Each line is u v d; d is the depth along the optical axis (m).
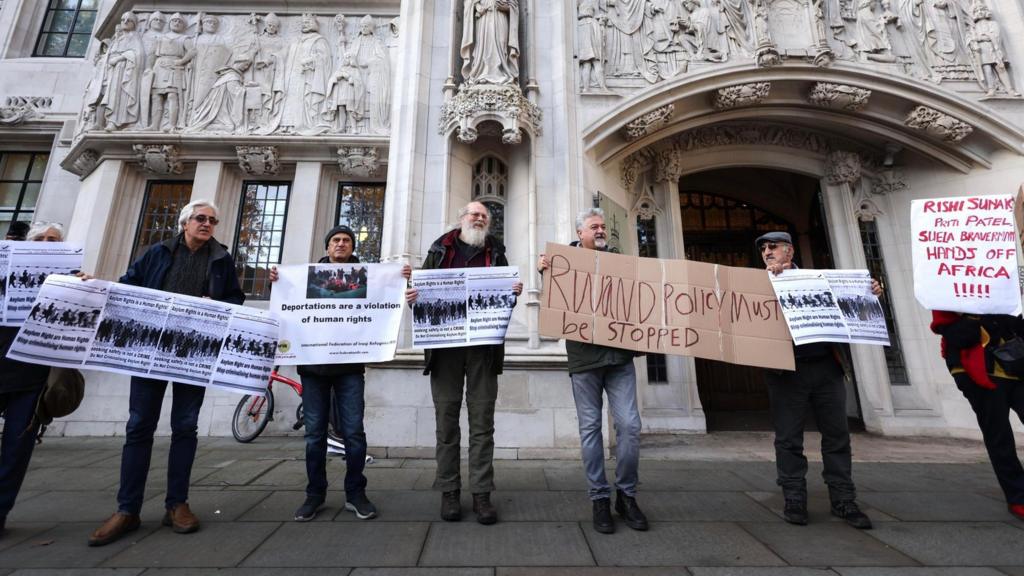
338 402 3.02
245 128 7.64
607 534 2.60
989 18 6.74
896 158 7.50
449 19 6.11
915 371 6.85
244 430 5.90
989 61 6.53
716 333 2.97
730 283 3.09
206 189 7.55
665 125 6.50
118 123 7.44
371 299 3.08
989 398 3.05
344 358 2.94
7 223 8.52
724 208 9.67
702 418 6.50
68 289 2.61
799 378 2.93
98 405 6.48
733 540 2.52
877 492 3.51
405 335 5.09
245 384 2.80
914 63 6.63
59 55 9.41
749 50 6.48
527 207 5.53
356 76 7.92
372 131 7.68
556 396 4.91
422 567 2.17
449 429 2.94
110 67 7.63
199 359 2.75
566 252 3.08
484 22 5.86
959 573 2.14
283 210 7.92
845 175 7.35
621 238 6.40
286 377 6.41
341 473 4.04
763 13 6.52
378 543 2.46
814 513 2.98
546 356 4.96
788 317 2.96
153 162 7.49
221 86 7.74
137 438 2.63
